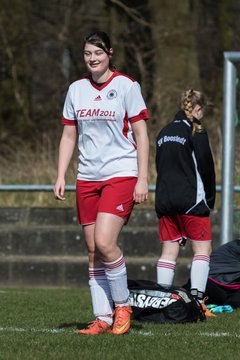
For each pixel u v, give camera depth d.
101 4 65.62
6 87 63.94
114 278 18.48
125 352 16.95
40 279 34.31
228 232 29.48
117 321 18.89
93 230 18.61
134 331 19.61
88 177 18.33
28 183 42.50
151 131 41.03
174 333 19.48
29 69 65.00
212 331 19.98
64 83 65.00
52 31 65.69
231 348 17.72
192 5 65.31
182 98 22.92
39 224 36.47
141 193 18.05
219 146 40.91
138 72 59.31
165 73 56.47
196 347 17.70
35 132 62.19
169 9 57.91
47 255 35.00
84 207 18.50
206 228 22.53
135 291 21.69
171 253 22.92
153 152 39.72
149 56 59.53
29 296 28.84
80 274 34.09
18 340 18.48
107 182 18.12
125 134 18.23
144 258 34.31
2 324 21.27
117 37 61.16
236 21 65.06
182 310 21.19
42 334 19.34
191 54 57.41
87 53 18.20
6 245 35.22
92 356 16.53
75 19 65.56
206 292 24.75
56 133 50.69
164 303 21.23
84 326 20.80
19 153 45.56
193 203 22.23
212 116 45.88
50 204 39.41
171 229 22.78
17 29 64.81
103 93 18.23
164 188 22.48
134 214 35.66
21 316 22.95
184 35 57.69
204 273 22.67
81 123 18.38
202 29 64.44
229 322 21.56
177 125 22.58
